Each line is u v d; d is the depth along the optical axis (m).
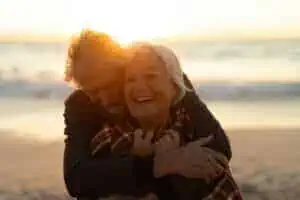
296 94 21.28
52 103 20.14
